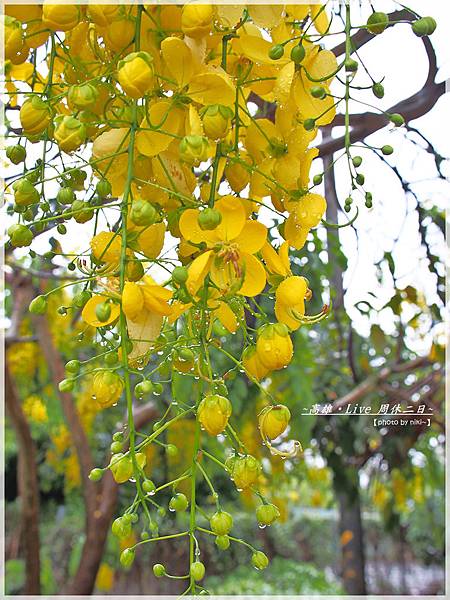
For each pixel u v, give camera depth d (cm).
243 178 40
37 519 181
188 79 36
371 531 377
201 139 35
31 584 178
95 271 38
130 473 37
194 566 36
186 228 36
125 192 36
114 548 220
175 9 38
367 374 131
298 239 40
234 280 36
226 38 39
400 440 142
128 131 38
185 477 39
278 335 39
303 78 40
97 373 37
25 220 42
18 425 178
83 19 39
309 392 121
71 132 37
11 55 38
